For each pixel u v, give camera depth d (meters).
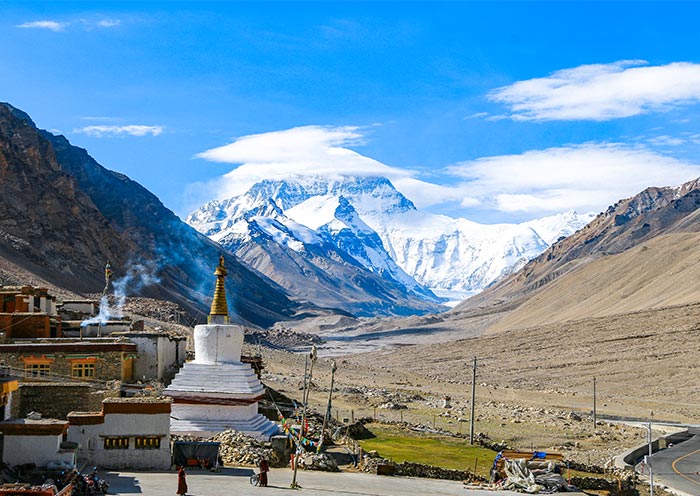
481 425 95.00
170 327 125.12
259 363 85.19
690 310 178.75
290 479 48.94
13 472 41.66
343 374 138.38
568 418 105.44
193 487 43.34
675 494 67.38
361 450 61.22
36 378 62.38
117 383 62.84
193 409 56.56
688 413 115.25
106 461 47.75
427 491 49.62
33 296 75.69
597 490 62.78
